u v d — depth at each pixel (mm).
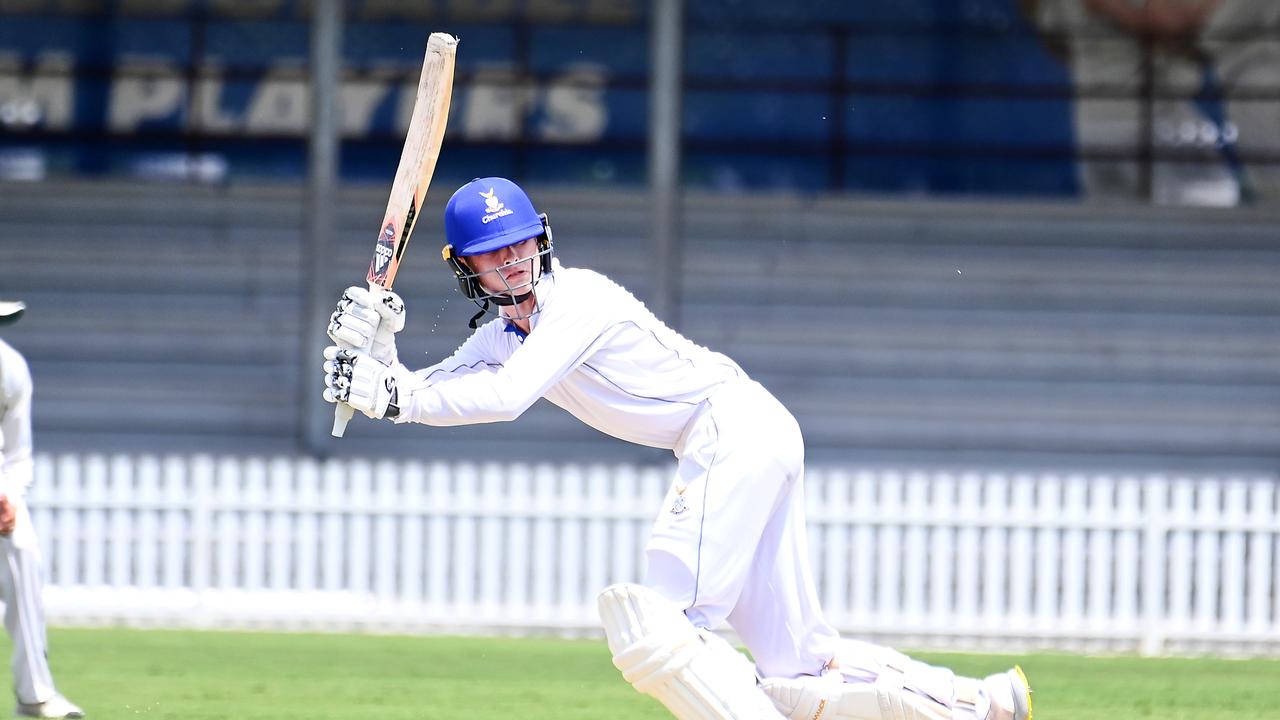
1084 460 48594
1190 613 30562
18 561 18203
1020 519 30703
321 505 31750
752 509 14359
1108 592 30703
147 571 31797
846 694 14898
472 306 49625
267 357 49969
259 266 50562
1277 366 49281
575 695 23016
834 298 50438
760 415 14516
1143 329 49812
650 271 45031
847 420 49062
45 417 49031
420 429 47375
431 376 14867
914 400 49281
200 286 50469
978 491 30781
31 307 50250
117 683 23562
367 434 47156
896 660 15195
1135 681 25484
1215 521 30391
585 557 31641
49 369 49531
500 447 47656
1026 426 48812
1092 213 50781
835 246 51031
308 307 46906
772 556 14969
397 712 21344
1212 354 49344
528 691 23391
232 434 49156
